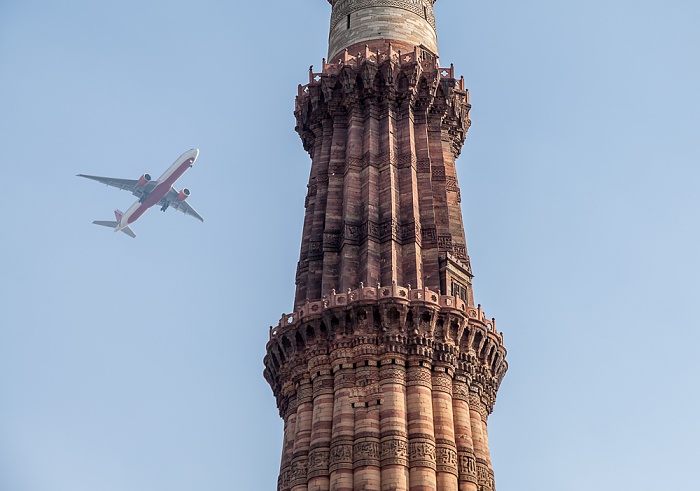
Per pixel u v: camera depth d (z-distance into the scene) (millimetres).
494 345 65375
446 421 59938
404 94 75500
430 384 61250
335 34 84000
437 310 63156
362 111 75750
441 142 75500
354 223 68875
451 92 77562
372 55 77125
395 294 62750
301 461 59594
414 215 68812
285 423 64062
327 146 75875
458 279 67688
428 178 72062
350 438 58688
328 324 63000
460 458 59188
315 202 72688
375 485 56469
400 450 57562
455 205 72188
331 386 61719
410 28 81750
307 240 71250
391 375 60625
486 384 64750
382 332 62188
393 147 72625
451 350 62750
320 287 67812
